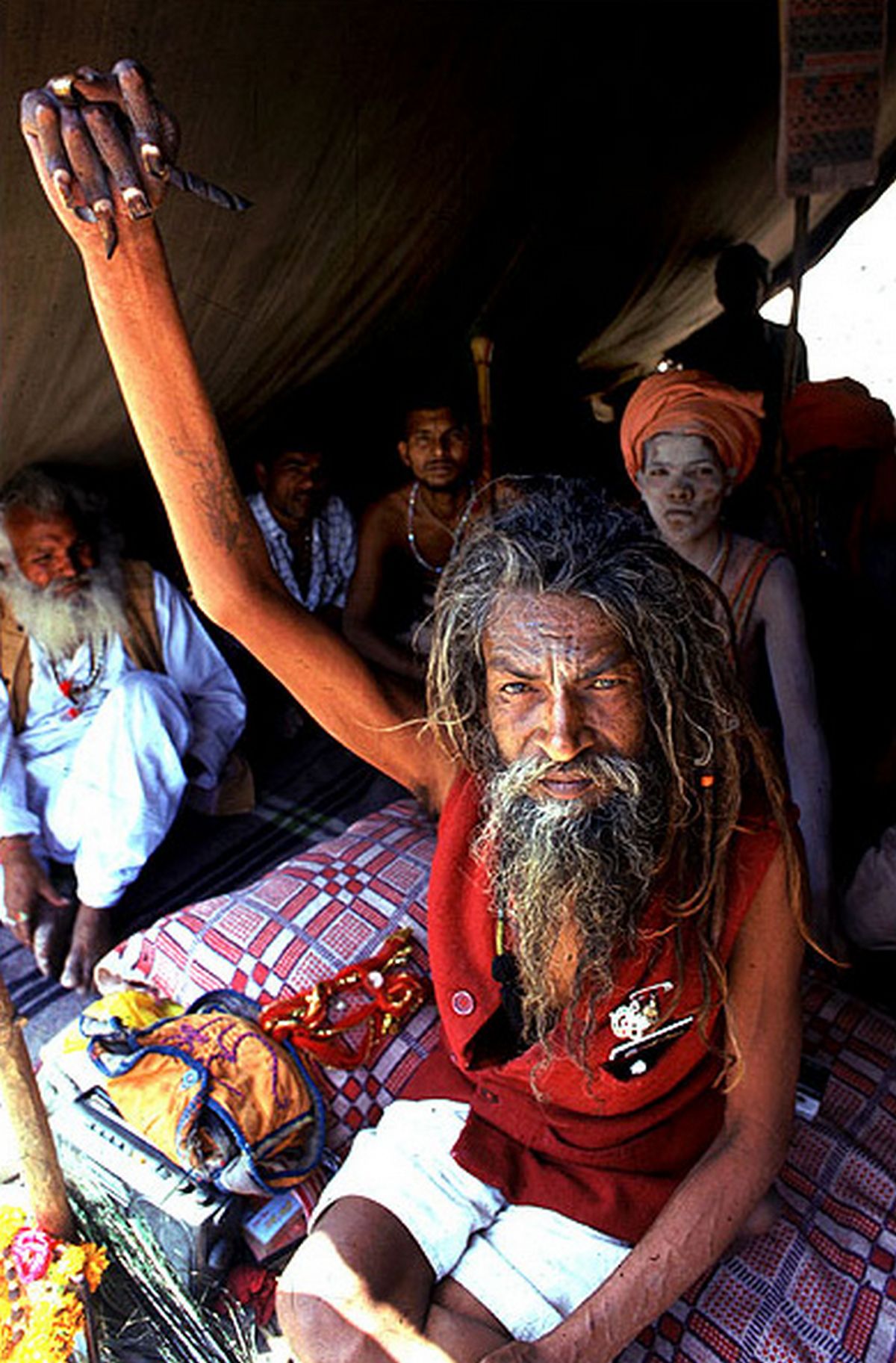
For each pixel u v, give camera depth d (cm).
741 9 373
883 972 250
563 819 139
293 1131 196
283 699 365
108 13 224
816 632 305
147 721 278
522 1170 172
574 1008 151
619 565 133
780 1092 162
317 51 265
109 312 132
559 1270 164
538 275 394
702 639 139
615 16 338
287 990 220
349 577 373
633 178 399
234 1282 193
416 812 261
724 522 293
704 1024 156
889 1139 204
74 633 287
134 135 114
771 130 434
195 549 151
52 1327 164
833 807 276
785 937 155
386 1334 157
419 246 338
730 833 146
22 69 220
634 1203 167
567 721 133
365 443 397
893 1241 186
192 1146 189
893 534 306
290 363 341
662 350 533
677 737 139
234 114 260
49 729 292
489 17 298
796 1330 175
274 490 347
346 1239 163
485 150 332
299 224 297
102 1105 201
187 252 278
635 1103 167
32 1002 269
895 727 294
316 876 241
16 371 273
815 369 631
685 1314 175
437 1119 179
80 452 317
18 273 249
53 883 300
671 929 150
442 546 338
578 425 457
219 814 331
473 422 331
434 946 161
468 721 149
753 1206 161
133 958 238
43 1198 178
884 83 420
